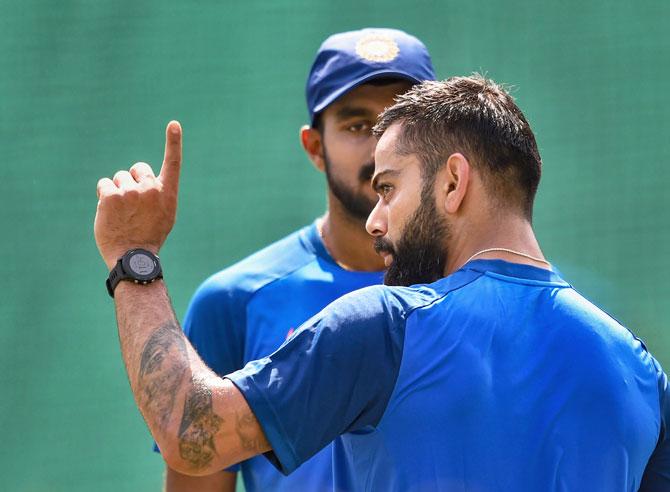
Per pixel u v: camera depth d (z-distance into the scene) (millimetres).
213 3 24094
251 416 6242
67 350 22828
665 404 7000
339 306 6504
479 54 24594
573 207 24516
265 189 23703
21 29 23562
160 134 23703
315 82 10625
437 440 6297
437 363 6395
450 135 6930
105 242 7109
